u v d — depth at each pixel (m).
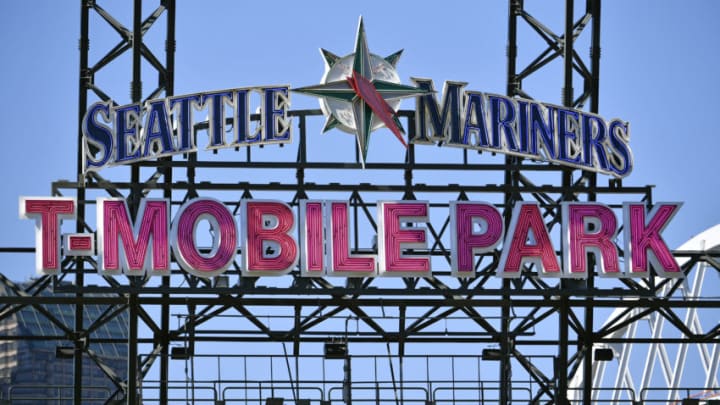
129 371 47.25
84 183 47.53
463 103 48.97
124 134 47.78
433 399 49.09
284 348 48.88
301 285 47.84
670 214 49.06
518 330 50.12
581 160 49.34
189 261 46.72
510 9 50.72
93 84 48.81
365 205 48.09
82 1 48.91
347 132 48.19
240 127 48.00
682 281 49.12
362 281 48.09
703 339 49.50
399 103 48.44
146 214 47.09
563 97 50.09
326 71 48.19
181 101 48.12
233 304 48.47
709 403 49.50
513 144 49.09
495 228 48.00
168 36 49.22
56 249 46.59
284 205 47.50
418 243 47.62
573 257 48.25
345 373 48.59
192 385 48.16
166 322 48.84
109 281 48.00
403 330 49.47
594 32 50.62
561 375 49.22
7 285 47.47
